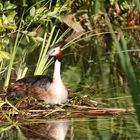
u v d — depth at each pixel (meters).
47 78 13.54
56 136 11.16
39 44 20.00
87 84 15.39
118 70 17.27
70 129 11.63
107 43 22.31
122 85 15.30
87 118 12.40
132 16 25.14
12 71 16.30
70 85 15.25
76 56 19.88
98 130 11.47
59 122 12.18
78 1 20.80
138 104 7.38
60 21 22.25
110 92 14.52
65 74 16.84
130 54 19.61
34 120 12.28
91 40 22.70
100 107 13.05
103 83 15.56
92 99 13.77
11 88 13.63
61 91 12.96
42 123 12.12
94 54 20.14
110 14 25.27
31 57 18.92
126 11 25.28
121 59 7.45
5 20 13.87
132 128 11.52
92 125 11.88
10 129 11.81
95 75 16.67
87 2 19.55
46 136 11.21
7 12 14.52
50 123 12.12
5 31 14.77
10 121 12.25
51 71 16.58
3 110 12.69
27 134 11.40
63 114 12.58
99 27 23.95
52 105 12.95
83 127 11.76
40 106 12.80
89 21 23.56
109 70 17.33
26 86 13.50
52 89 13.00
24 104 12.88
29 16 14.68
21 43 20.52
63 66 18.14
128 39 22.50
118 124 11.88
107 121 12.15
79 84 15.39
